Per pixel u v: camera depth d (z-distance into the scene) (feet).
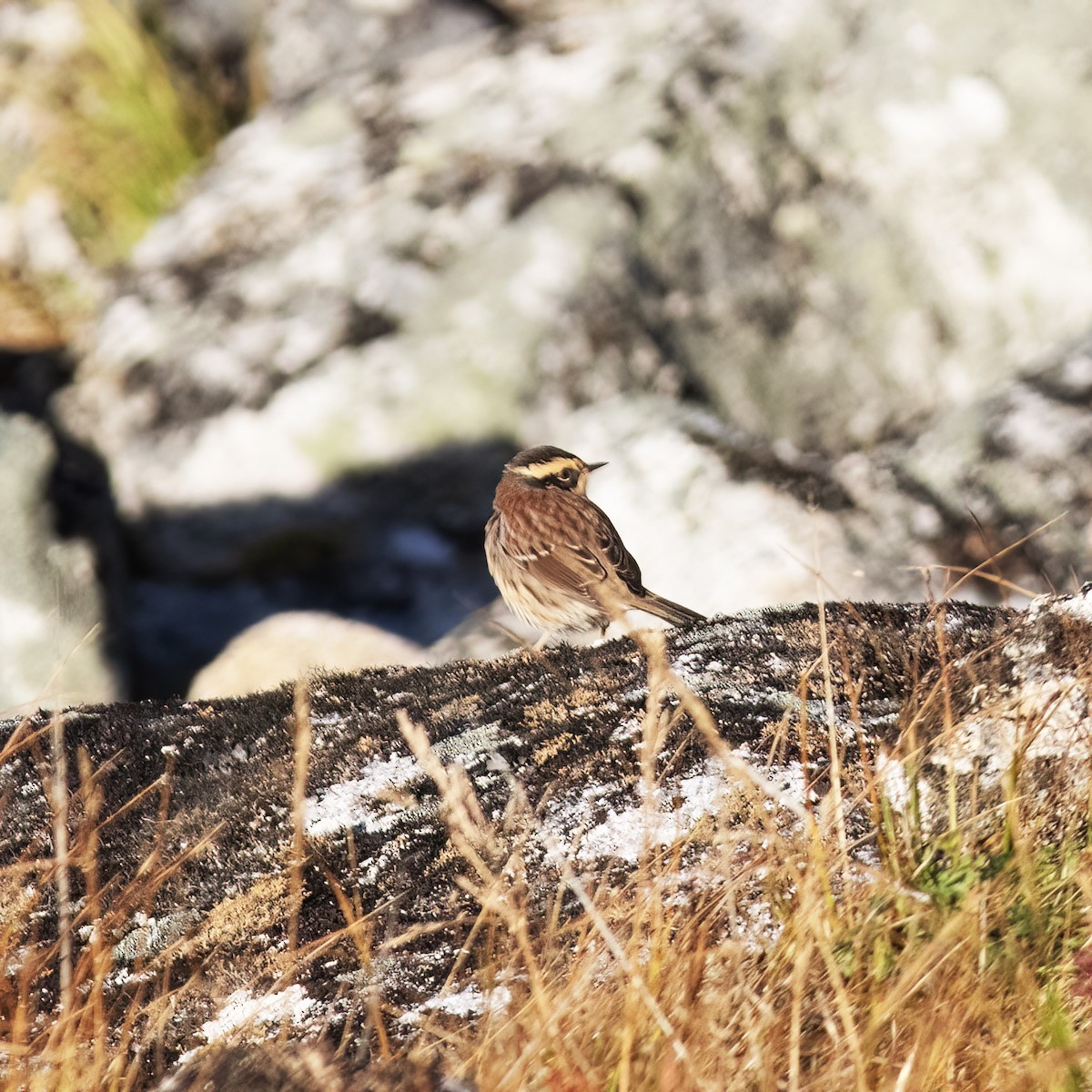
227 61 62.59
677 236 48.32
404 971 17.38
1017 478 40.22
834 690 20.67
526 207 48.65
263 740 23.08
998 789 17.22
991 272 48.44
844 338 48.14
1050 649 18.67
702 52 51.52
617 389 46.19
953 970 14.55
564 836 18.70
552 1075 13.55
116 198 59.26
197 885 19.92
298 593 46.70
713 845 17.15
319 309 48.52
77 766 22.99
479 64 55.62
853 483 40.86
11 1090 15.29
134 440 47.57
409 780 20.93
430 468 45.91
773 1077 13.43
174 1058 16.76
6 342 54.44
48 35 61.72
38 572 40.22
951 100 50.14
